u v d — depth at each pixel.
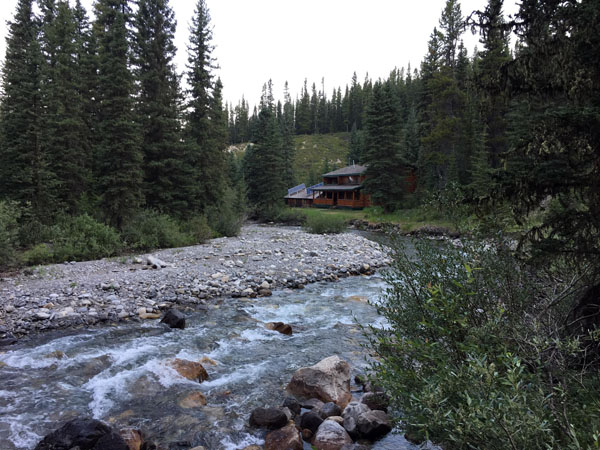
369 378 3.79
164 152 25.94
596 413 2.31
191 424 5.32
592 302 3.71
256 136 49.62
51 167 22.16
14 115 20.16
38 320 9.36
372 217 41.47
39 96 19.83
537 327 2.86
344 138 130.75
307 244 23.14
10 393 6.09
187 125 30.05
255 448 4.72
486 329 2.86
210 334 9.01
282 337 8.86
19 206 19.14
